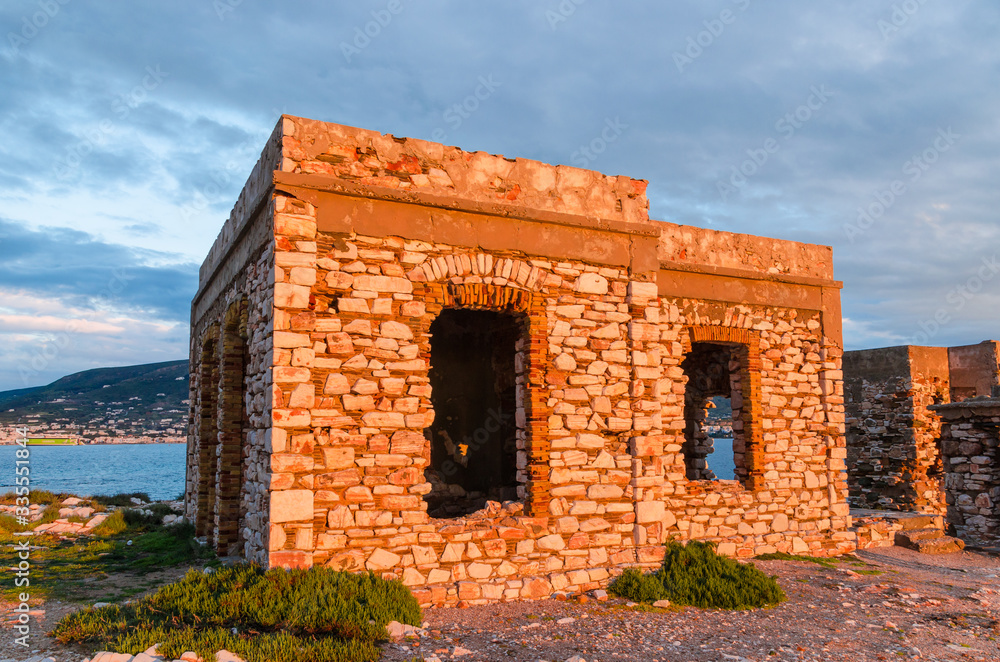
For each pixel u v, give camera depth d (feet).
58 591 24.49
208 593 21.02
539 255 28.17
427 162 26.63
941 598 28.55
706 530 35.47
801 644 21.30
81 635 18.60
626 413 29.22
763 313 39.22
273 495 22.13
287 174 23.50
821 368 40.73
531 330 27.61
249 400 26.81
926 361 56.13
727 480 37.45
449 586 24.41
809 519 38.91
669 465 35.04
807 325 40.81
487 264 26.94
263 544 22.95
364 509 23.57
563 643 20.31
